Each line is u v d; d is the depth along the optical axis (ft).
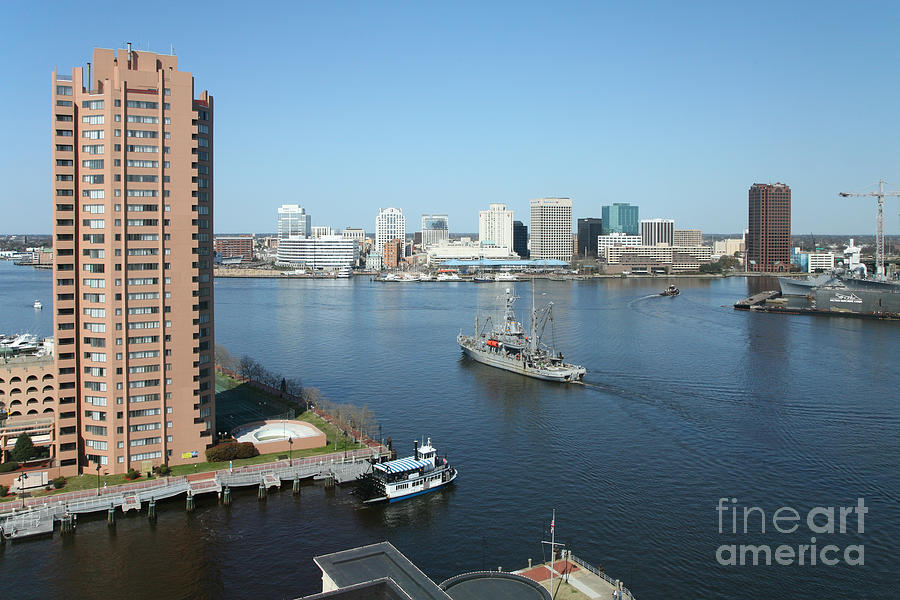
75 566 476.95
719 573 456.86
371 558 358.64
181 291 631.56
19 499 554.87
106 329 607.78
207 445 652.48
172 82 626.23
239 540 513.86
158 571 471.62
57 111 606.96
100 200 608.19
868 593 435.12
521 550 492.13
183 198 630.33
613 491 588.09
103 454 615.57
